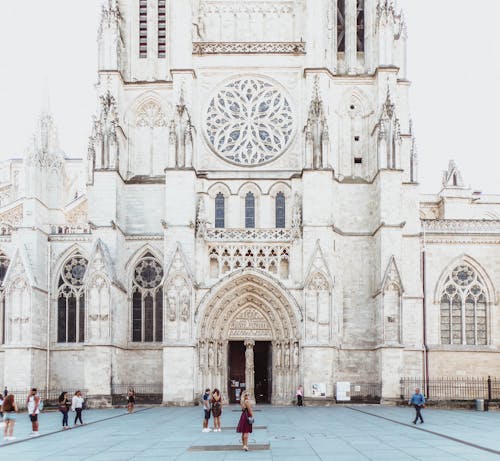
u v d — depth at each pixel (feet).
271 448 120.88
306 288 239.71
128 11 274.16
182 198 246.68
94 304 241.14
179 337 238.07
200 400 240.94
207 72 266.77
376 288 249.34
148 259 260.83
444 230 278.26
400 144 251.39
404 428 154.30
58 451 120.06
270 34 275.59
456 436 136.05
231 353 266.57
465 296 274.16
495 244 275.39
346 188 260.83
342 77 265.75
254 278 245.86
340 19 279.08
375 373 247.29
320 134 249.75
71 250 268.00
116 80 260.01
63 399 166.91
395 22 278.67
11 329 251.39
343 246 256.73
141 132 268.21
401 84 273.75
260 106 266.98
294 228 246.88
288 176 259.80
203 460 107.04
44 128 274.36
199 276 244.83
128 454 114.93
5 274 273.95
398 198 247.70
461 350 266.36
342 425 162.81
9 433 141.28
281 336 248.73
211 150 263.29
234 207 258.37
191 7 261.44
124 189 261.24
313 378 236.63
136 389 252.42
